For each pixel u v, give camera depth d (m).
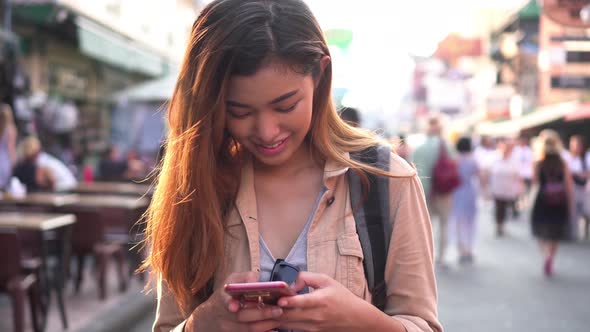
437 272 8.01
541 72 21.38
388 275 1.41
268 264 1.40
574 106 18.09
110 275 7.43
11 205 6.16
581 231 12.32
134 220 6.89
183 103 1.39
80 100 15.23
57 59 13.63
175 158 1.43
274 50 1.25
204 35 1.33
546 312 5.98
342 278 1.37
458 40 29.98
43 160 8.07
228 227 1.45
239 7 1.30
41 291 4.84
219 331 1.25
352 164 1.40
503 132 24.75
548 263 7.85
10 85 8.23
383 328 1.27
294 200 1.45
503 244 10.43
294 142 1.36
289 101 1.29
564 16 8.76
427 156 8.21
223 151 1.46
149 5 19.80
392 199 1.41
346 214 1.40
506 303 6.34
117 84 17.25
